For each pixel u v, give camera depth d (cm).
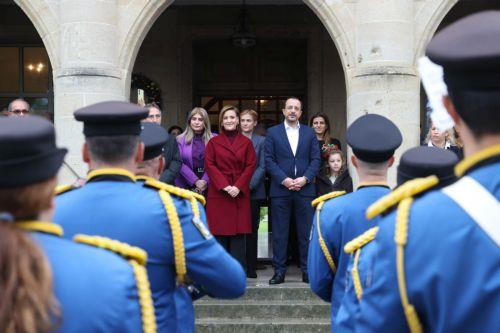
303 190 632
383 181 300
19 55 1046
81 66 672
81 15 673
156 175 296
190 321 272
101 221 228
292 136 640
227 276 245
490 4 990
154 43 1047
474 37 136
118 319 144
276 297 605
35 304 125
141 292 154
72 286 141
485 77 134
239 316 586
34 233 143
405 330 141
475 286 128
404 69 662
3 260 125
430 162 231
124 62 695
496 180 134
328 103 1043
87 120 231
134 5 693
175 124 1046
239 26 930
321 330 564
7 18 1031
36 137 142
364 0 671
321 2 684
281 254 632
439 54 138
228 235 616
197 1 980
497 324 126
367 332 146
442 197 138
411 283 135
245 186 618
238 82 1088
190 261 240
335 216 303
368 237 223
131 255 168
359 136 296
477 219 131
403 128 661
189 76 1053
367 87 662
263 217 725
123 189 234
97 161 236
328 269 309
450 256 131
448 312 130
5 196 141
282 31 1042
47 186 146
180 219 239
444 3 681
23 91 1046
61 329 136
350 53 681
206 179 630
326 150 671
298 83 1082
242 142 627
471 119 138
